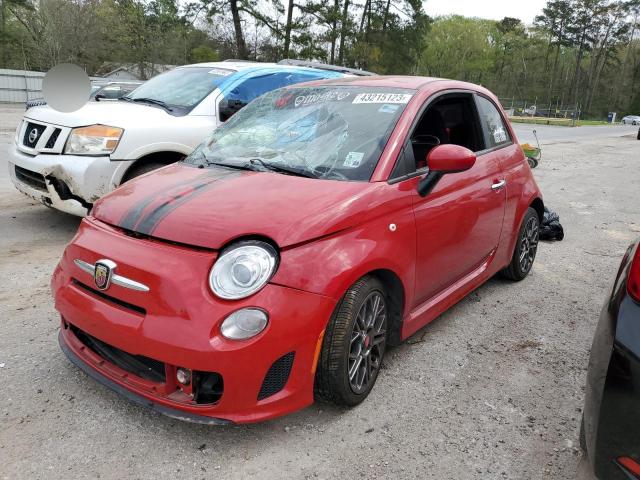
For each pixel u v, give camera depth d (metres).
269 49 37.97
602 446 1.98
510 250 4.58
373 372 2.99
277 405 2.47
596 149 19.03
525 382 3.26
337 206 2.71
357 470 2.46
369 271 2.73
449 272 3.59
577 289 4.87
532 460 2.58
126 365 2.63
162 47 43.84
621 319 1.98
